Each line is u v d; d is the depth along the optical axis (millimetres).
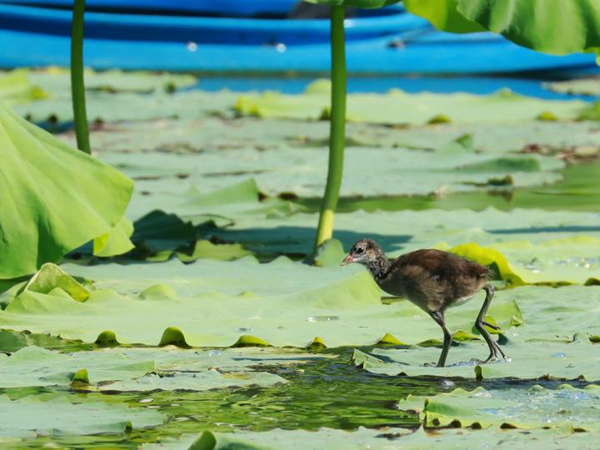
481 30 13039
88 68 34406
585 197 17422
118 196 11000
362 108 27109
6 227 10328
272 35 35750
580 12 11578
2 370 8555
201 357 9086
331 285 10773
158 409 7703
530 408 7512
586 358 8805
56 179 10742
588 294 10984
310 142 23453
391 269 9664
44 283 10680
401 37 35469
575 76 35125
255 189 16578
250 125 25594
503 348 9227
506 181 18547
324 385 8336
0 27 35438
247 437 6969
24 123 11094
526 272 11703
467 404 7602
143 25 35688
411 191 17922
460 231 13766
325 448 6723
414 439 6898
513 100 28359
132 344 9469
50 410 7539
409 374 8578
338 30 12953
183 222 14234
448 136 24094
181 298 10828
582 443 6793
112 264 12414
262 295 11047
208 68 35344
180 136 23922
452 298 9250
